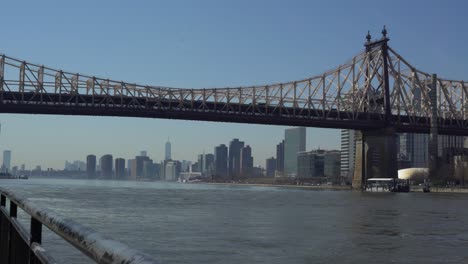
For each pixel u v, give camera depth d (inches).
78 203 3075.8
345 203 3703.3
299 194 5821.9
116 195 4456.2
